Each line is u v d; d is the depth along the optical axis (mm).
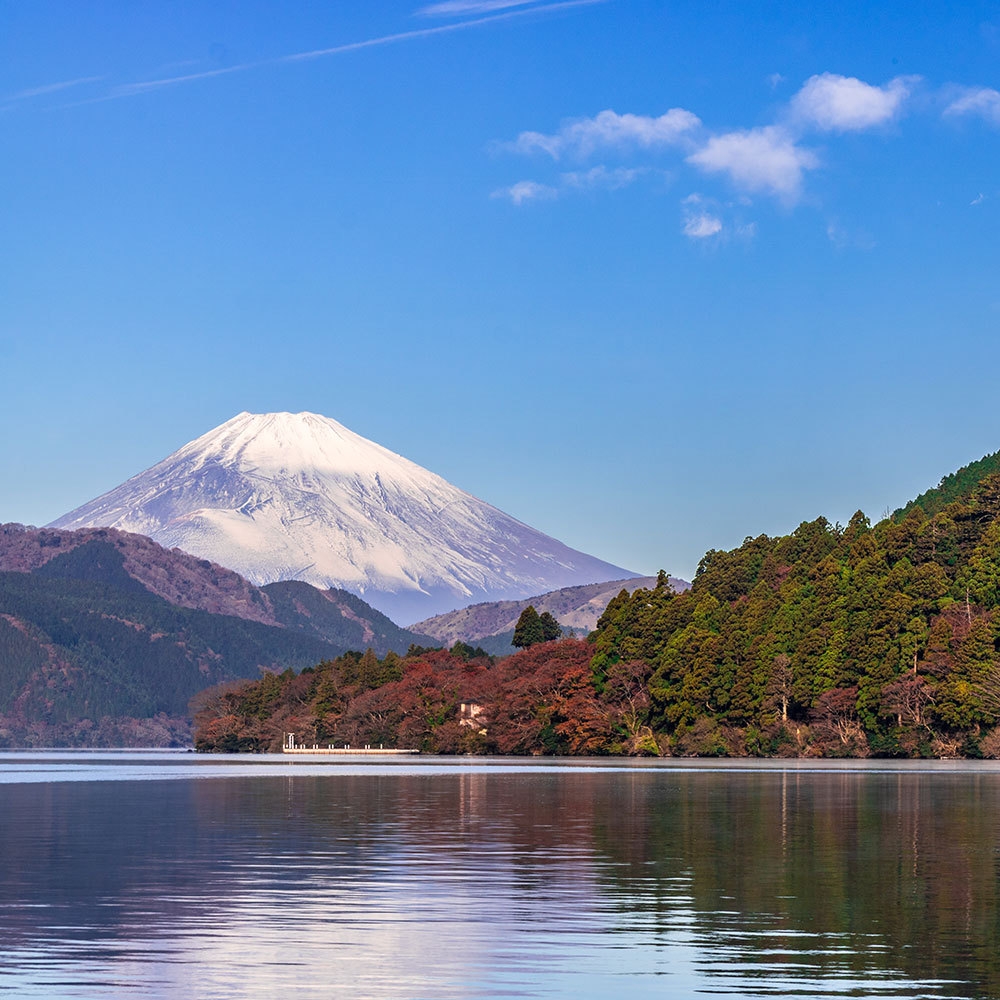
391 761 186750
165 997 25969
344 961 29125
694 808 72562
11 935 31719
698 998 26078
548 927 33094
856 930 32625
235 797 84250
